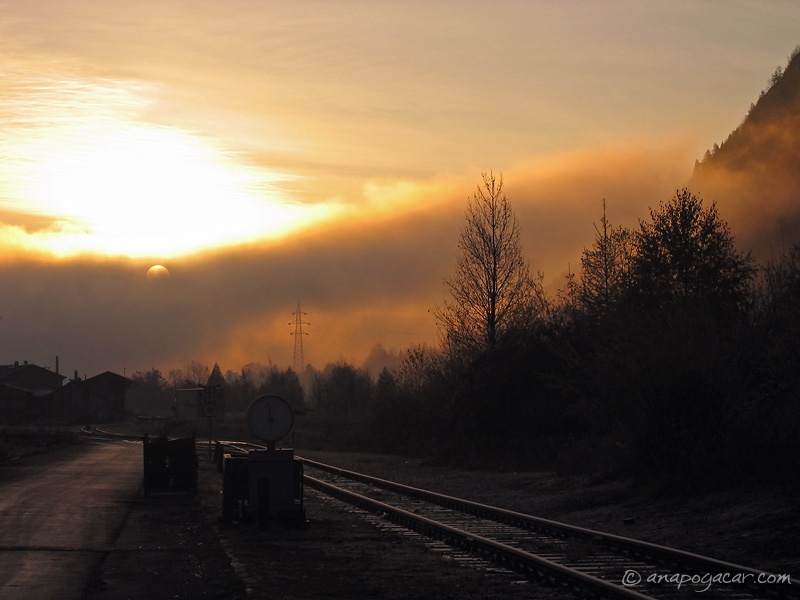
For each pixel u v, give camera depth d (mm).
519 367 38062
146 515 19547
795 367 20984
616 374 23391
